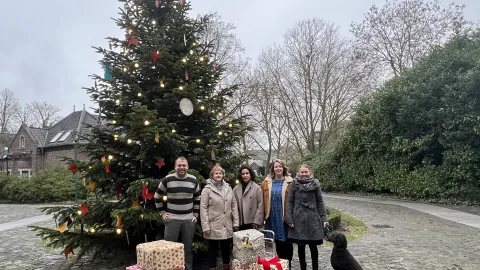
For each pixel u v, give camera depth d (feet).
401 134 59.52
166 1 24.43
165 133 19.12
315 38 100.37
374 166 64.39
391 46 84.53
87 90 22.16
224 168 23.07
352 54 94.84
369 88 91.81
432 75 54.08
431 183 52.60
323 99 100.68
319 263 22.40
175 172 18.97
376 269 20.49
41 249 28.35
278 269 16.26
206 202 18.90
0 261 24.70
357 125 70.23
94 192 22.08
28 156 118.01
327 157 80.59
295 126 111.04
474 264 21.09
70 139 108.27
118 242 21.56
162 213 18.76
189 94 20.99
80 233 20.88
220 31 92.58
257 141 119.03
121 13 23.31
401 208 47.26
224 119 25.12
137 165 21.52
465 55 51.67
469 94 48.65
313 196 19.26
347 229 33.71
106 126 22.26
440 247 25.44
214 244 19.39
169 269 14.90
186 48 23.08
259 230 20.52
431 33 80.53
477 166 48.01
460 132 49.29
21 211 60.23
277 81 105.81
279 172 20.18
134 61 21.79
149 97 22.15
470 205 47.85
